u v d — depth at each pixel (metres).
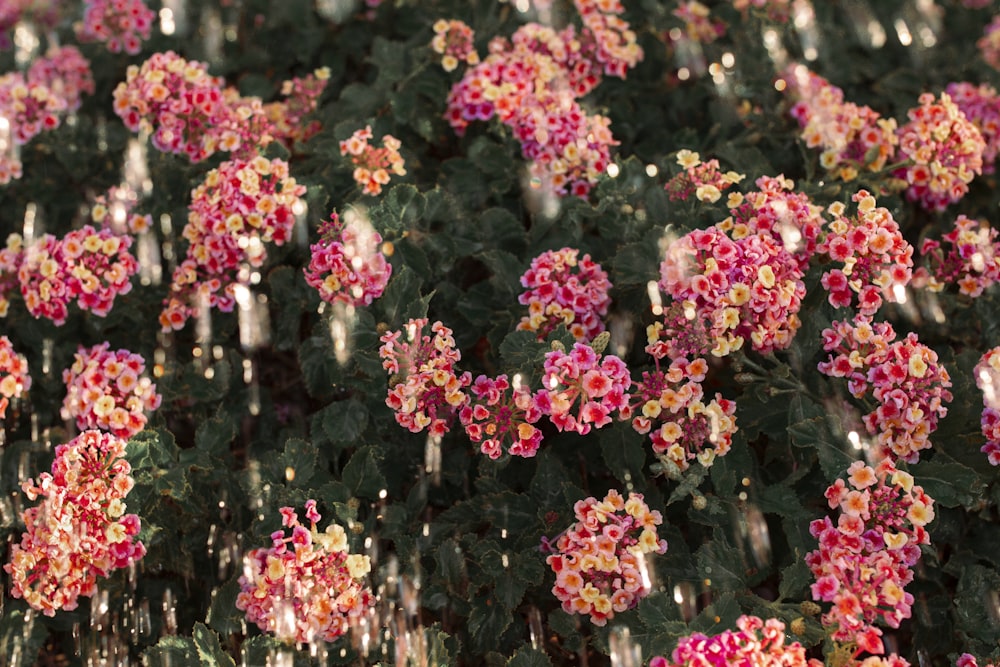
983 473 2.43
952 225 3.23
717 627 2.12
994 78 3.64
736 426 2.39
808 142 3.04
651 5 3.64
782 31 3.54
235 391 2.90
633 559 2.17
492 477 2.53
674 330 2.34
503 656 2.37
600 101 3.51
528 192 3.06
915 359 2.24
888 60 3.89
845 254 2.35
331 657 2.31
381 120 3.29
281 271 2.81
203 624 2.29
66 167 3.47
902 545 2.11
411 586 2.42
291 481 2.48
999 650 2.26
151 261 2.89
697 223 2.69
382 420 2.62
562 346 2.27
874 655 2.07
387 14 3.81
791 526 2.33
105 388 2.52
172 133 2.98
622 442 2.43
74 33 4.16
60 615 2.60
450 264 2.84
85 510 2.27
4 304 2.83
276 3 3.78
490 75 3.08
